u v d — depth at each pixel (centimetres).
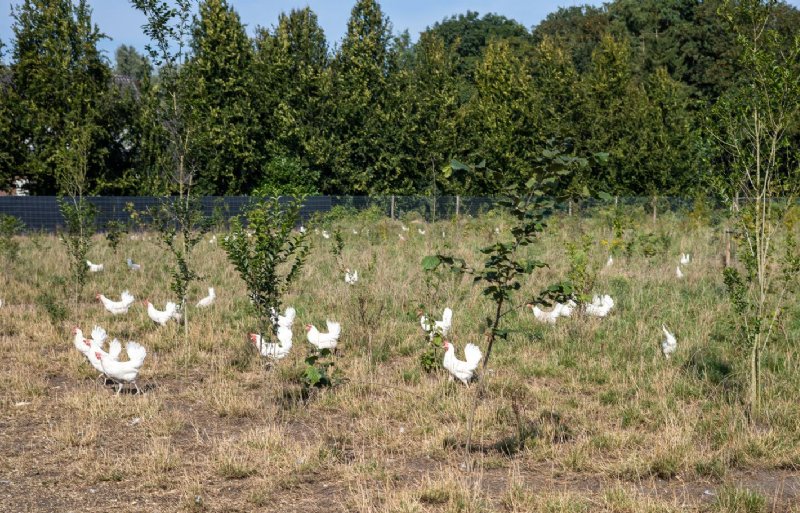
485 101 4000
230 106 3634
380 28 3950
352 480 688
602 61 4081
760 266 852
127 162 3384
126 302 1368
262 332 974
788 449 742
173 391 981
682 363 1034
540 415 862
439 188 3753
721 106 874
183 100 1266
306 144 3656
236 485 684
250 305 1396
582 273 1269
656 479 701
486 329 1225
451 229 2798
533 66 5353
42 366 1083
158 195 1453
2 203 3047
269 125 3750
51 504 641
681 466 714
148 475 697
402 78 3859
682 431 786
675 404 870
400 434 805
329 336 1106
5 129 3170
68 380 1035
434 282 1516
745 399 866
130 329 1285
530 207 636
